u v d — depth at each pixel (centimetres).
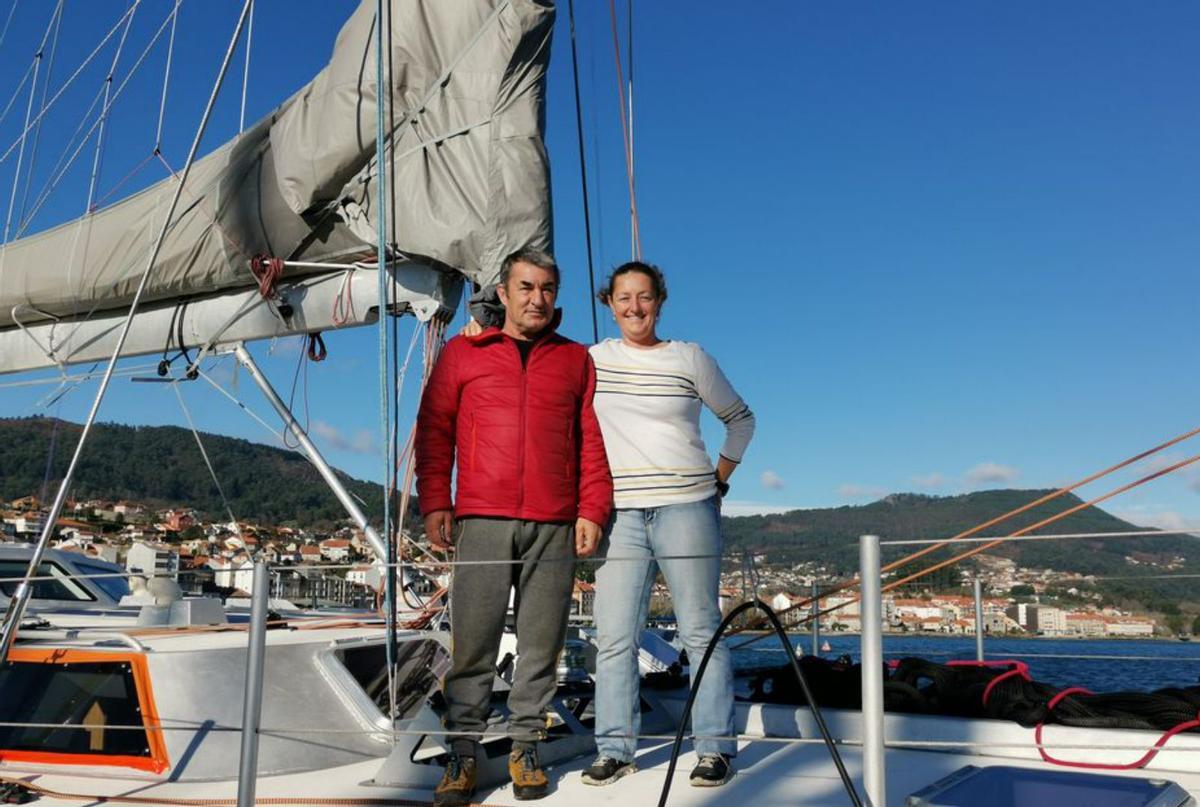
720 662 279
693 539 287
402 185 352
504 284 281
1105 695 306
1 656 306
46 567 538
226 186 393
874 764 194
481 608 262
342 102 363
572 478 276
